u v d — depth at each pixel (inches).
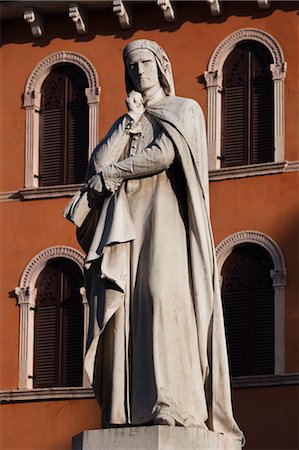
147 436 414.9
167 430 415.5
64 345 1492.4
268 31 1489.9
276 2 1493.6
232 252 1446.9
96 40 1551.4
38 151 1547.7
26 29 1569.9
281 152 1457.9
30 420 1464.1
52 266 1514.5
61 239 1514.5
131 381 428.8
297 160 1453.0
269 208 1444.4
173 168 441.4
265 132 1471.5
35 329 1503.4
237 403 1400.1
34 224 1525.6
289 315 1417.3
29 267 1514.5
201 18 1513.3
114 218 435.2
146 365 426.6
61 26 1565.0
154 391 423.2
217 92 1488.7
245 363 1418.6
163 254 431.8
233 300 1433.3
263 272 1433.3
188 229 438.0
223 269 1440.7
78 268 1503.4
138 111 449.4
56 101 1551.4
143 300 430.6
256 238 1438.2
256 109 1477.6
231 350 1424.7
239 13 1503.4
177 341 427.8
